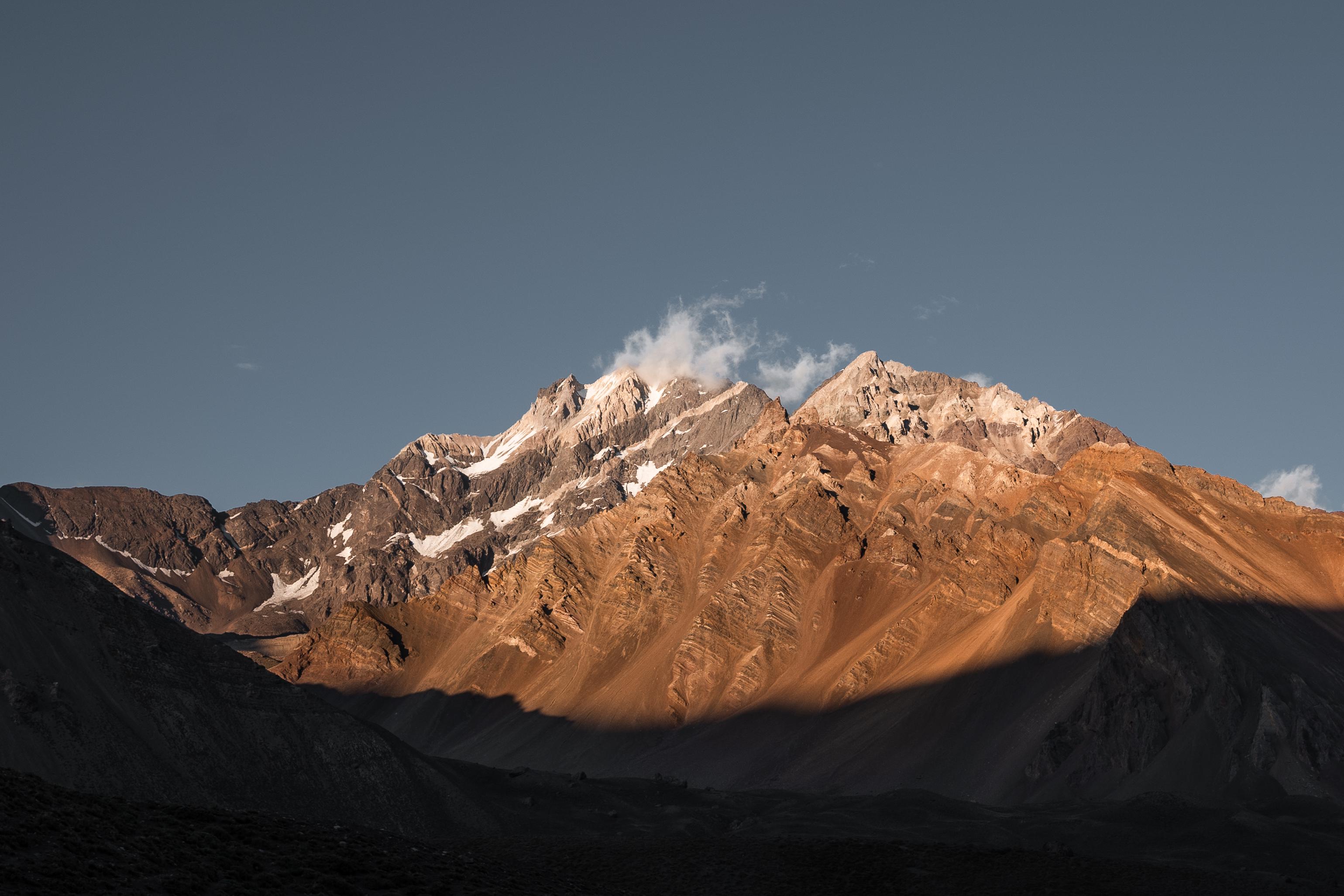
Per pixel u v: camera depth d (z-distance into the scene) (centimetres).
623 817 14412
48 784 7038
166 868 6225
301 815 11031
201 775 10606
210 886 6225
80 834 6241
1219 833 13500
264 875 6675
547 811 14162
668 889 10388
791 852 11794
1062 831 14025
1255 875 11600
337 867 7275
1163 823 14112
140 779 9881
